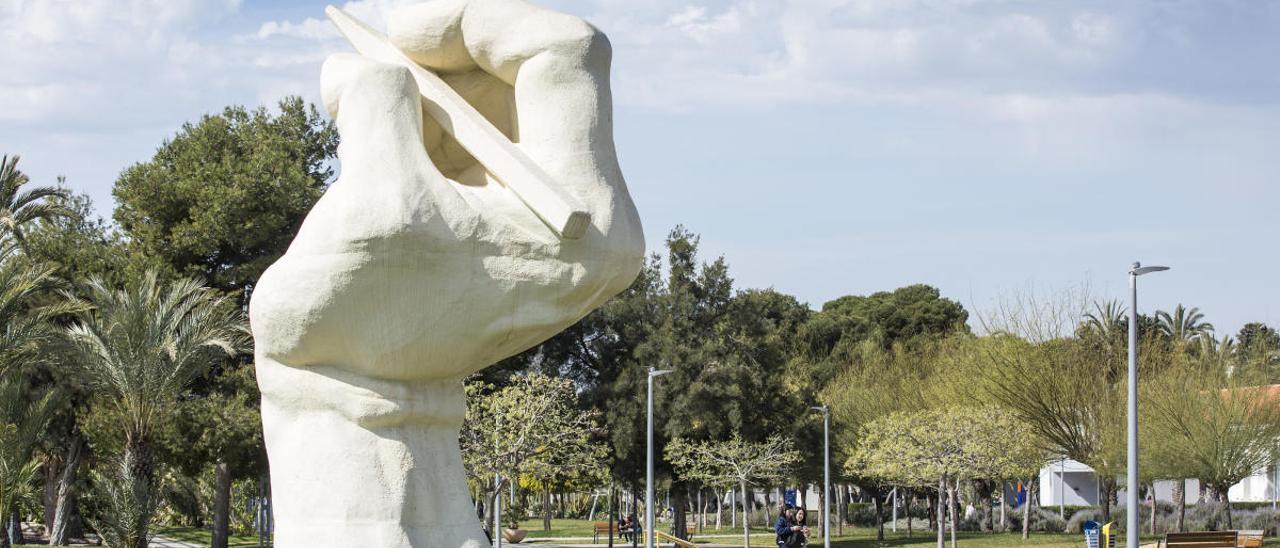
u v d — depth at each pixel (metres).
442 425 7.22
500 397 31.62
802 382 44.22
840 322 68.75
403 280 6.75
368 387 7.00
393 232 6.64
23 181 27.14
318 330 6.88
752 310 41.75
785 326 63.25
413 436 7.10
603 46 7.07
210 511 46.34
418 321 6.81
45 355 25.86
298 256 6.88
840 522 50.84
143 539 24.42
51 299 29.97
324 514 6.90
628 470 39.91
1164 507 44.03
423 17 7.31
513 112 7.48
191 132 34.38
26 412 24.45
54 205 27.77
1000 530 49.34
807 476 43.53
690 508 80.12
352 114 6.92
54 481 38.12
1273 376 41.50
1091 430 39.28
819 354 63.12
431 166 6.88
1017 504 62.97
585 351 41.06
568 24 7.02
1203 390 36.38
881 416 42.91
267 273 7.09
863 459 38.94
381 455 6.99
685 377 38.81
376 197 6.70
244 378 30.58
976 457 34.50
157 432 26.27
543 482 40.88
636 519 39.62
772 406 40.69
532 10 7.12
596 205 6.88
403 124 6.90
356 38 7.76
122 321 24.12
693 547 30.00
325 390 7.02
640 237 7.07
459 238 6.77
